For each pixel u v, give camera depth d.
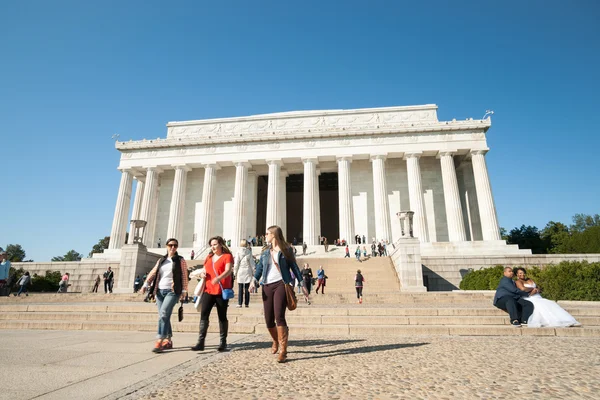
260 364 6.02
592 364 5.86
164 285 7.41
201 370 5.62
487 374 5.25
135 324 10.91
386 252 37.88
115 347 7.67
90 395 4.37
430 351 7.07
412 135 45.16
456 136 44.62
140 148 48.69
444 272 31.72
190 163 47.78
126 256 28.56
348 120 49.34
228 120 51.53
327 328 9.84
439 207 46.81
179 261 7.63
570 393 4.33
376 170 44.66
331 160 47.12
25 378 5.12
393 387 4.62
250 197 49.84
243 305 14.28
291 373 5.39
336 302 18.81
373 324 10.95
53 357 6.59
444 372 5.38
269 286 6.55
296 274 6.57
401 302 18.16
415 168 44.25
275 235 6.68
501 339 8.71
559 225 67.88
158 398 4.25
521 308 10.29
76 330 10.83
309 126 49.66
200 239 44.84
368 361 6.18
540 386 4.63
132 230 30.23
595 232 40.25
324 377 5.14
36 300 21.56
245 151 47.16
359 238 42.53
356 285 18.33
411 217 27.61
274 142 46.91
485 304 15.68
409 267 25.98
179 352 7.10
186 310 13.11
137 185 51.59
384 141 45.31
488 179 43.00
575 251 42.78
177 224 46.19
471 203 46.53
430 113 48.47
